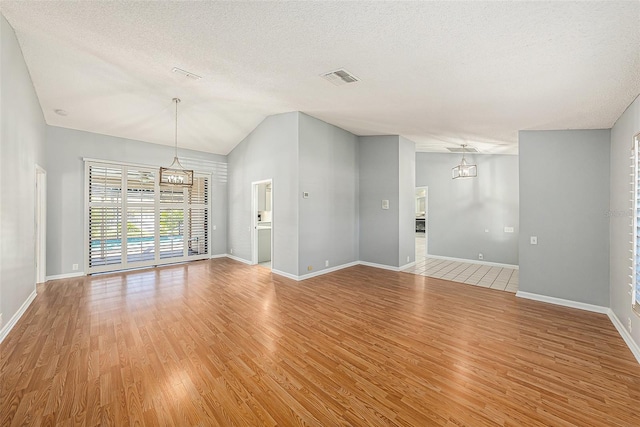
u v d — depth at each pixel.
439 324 3.16
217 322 3.17
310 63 2.92
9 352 2.47
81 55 3.21
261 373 2.20
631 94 2.64
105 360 2.36
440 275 5.46
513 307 3.71
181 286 4.59
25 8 2.42
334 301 3.92
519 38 2.04
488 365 2.33
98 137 5.45
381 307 3.69
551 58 2.24
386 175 6.05
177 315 3.36
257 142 5.99
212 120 5.50
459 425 1.68
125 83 3.89
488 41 2.13
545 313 3.51
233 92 4.07
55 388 1.98
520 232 4.11
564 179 3.82
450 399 1.91
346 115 4.80
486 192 6.66
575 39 1.96
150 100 4.52
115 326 3.04
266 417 1.74
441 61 2.52
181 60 3.13
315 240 5.36
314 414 1.77
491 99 3.18
